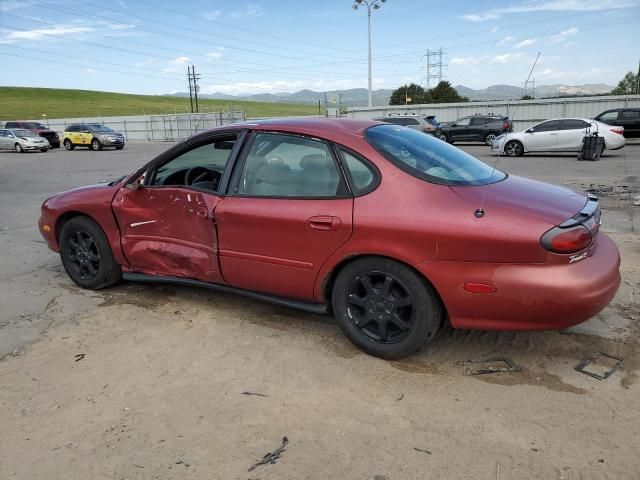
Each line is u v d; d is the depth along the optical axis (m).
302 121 3.65
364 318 3.29
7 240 6.91
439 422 2.65
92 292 4.66
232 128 3.79
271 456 2.43
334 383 3.05
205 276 3.90
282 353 3.44
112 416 2.78
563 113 31.03
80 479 2.32
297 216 3.31
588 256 2.92
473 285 2.87
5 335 3.80
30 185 13.88
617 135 17.84
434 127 26.66
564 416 2.66
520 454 2.39
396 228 2.99
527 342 3.47
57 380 3.17
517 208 2.88
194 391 3.00
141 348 3.56
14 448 2.54
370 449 2.46
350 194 3.20
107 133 32.47
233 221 3.60
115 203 4.29
